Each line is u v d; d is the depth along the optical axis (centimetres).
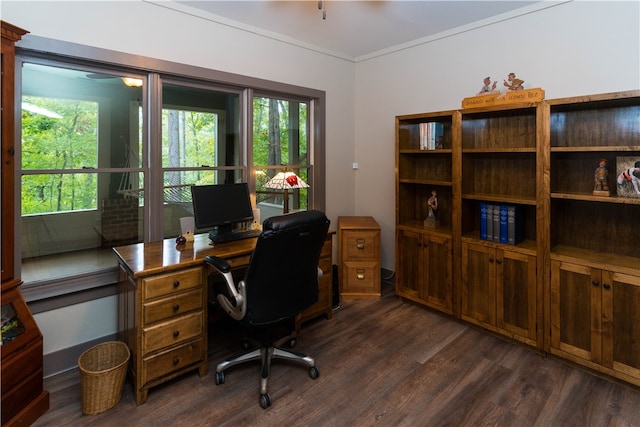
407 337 271
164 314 201
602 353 215
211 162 303
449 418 184
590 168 241
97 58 228
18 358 175
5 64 173
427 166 342
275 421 183
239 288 199
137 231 267
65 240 240
